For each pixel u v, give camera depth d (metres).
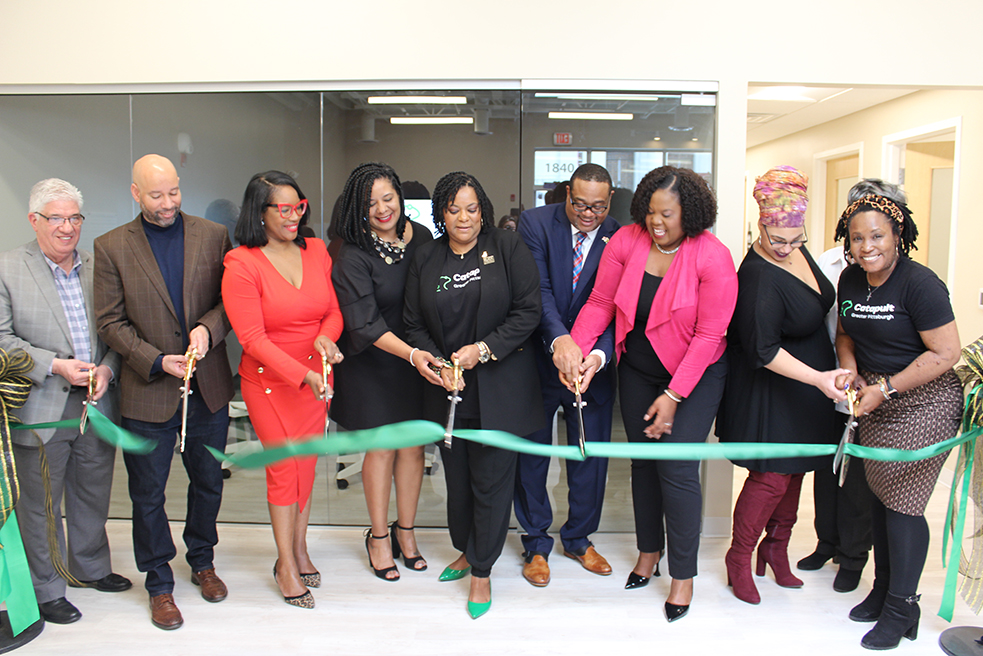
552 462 3.14
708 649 2.21
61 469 2.37
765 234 2.24
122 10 2.97
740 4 2.91
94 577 2.58
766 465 2.36
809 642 2.24
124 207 3.10
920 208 4.63
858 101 4.88
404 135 3.01
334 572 2.75
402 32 2.94
